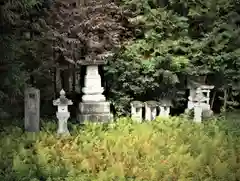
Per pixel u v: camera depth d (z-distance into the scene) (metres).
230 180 7.80
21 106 13.43
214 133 11.91
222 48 15.09
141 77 13.88
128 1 14.58
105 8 14.14
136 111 13.51
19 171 7.75
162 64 14.22
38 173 7.84
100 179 7.63
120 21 14.66
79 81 15.05
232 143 10.36
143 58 14.48
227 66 15.22
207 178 7.76
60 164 8.45
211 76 15.56
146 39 14.67
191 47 14.86
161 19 14.62
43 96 14.03
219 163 8.16
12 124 12.08
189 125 12.53
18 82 12.02
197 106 13.34
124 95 14.10
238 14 15.61
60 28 13.70
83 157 8.89
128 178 7.89
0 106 12.35
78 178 7.67
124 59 14.13
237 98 16.25
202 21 15.62
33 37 13.66
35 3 12.31
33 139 10.13
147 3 14.65
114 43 13.90
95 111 13.01
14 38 12.39
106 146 9.76
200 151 9.80
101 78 14.64
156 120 13.15
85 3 13.74
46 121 12.67
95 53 13.55
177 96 14.79
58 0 13.74
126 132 11.30
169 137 11.17
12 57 11.97
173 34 15.08
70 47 13.83
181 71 14.57
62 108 10.81
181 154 9.30
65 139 10.45
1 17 11.81
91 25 13.58
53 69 14.66
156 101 14.22
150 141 10.42
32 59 13.95
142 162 8.91
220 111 15.58
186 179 7.71
